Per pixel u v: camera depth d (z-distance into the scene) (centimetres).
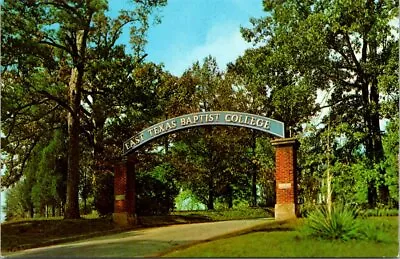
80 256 1642
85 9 2762
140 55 3231
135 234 2245
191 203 4956
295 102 3056
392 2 2820
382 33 2825
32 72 2702
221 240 1675
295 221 1934
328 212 1669
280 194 2270
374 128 3012
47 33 2839
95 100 3153
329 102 3181
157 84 3503
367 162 2869
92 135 3259
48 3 2683
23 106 2702
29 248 2052
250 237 1680
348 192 2752
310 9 3120
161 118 3622
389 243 1494
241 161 4138
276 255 1405
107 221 2617
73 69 2958
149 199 3362
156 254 1559
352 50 3009
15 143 3419
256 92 3616
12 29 2495
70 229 2430
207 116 2484
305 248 1464
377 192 2848
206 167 4106
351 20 2895
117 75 3016
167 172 4112
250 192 4619
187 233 2109
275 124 2362
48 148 3719
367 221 1653
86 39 2953
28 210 4497
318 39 2900
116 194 2634
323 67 3019
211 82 4134
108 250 1745
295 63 3014
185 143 4112
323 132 3067
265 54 3350
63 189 3912
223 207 4775
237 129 4047
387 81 2745
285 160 2289
